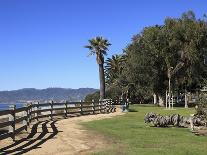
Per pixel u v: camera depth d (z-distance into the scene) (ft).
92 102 137.18
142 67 252.21
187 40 233.76
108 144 56.03
